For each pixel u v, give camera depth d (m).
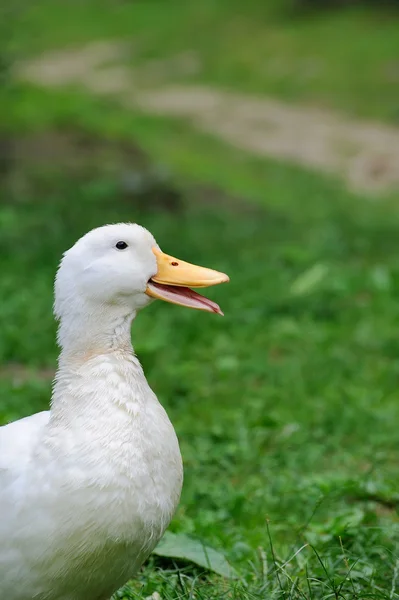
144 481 4.09
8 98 21.09
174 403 8.73
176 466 4.27
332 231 15.01
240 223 15.52
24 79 24.27
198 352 10.00
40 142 18.86
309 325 10.97
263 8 32.31
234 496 6.66
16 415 7.81
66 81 26.28
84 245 4.36
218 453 7.54
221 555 5.62
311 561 5.62
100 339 4.30
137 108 22.97
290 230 15.30
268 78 25.53
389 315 11.41
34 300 11.04
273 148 20.67
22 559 4.04
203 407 8.60
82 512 3.99
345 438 8.11
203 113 22.83
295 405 8.70
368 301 11.98
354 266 13.48
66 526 4.00
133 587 5.36
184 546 5.65
